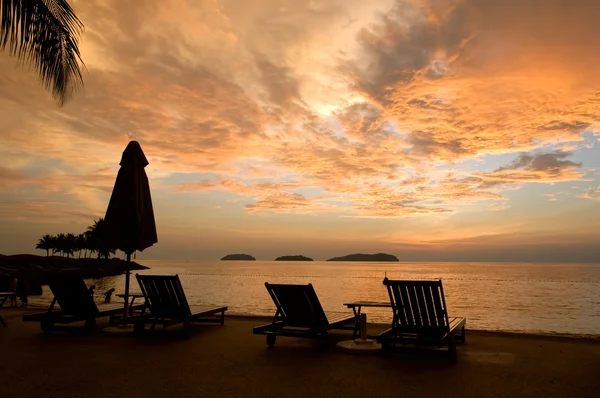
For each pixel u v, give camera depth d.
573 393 4.35
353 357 5.99
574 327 16.66
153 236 8.05
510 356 6.03
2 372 5.11
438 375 5.02
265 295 32.91
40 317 7.75
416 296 6.11
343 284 55.69
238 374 5.07
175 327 8.52
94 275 81.75
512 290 46.44
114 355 6.05
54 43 6.80
